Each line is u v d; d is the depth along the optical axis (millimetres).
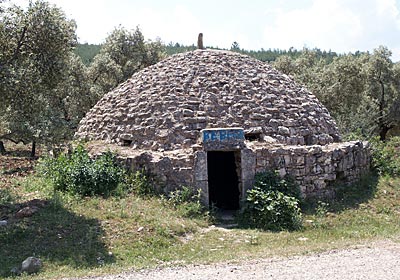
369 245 8945
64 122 12219
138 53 32500
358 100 31562
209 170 16422
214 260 8148
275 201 11367
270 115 14438
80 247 8844
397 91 33969
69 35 12453
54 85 12492
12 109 11469
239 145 12312
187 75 15398
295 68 35062
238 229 11016
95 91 25578
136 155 12852
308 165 12781
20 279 7391
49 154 14555
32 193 12289
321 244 9234
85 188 12070
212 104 14328
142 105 14859
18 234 9133
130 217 10414
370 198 13125
